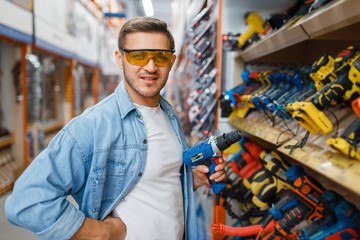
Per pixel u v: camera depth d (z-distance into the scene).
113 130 0.97
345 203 1.20
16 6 3.62
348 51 0.98
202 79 2.57
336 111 1.24
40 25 4.41
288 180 1.39
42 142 4.78
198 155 1.17
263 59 2.19
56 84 6.27
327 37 1.33
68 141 0.89
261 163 1.87
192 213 1.25
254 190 1.70
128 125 1.02
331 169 0.93
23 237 2.81
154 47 0.95
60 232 0.83
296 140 1.33
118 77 13.38
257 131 1.77
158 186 1.06
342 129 1.11
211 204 2.38
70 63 6.38
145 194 1.04
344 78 0.97
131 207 1.02
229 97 2.14
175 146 1.15
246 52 2.07
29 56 4.20
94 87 9.51
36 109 4.57
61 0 5.43
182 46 4.32
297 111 1.03
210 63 2.52
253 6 2.19
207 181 1.27
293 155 1.22
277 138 1.46
